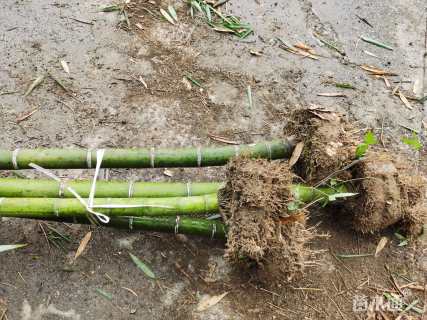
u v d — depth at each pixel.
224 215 0.89
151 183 0.98
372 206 0.97
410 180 1.01
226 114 1.23
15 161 0.96
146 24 1.38
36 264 0.97
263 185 0.86
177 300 0.95
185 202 0.92
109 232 1.02
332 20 1.47
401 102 1.32
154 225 0.96
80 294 0.94
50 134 1.15
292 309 0.96
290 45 1.39
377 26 1.48
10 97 1.19
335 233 1.06
